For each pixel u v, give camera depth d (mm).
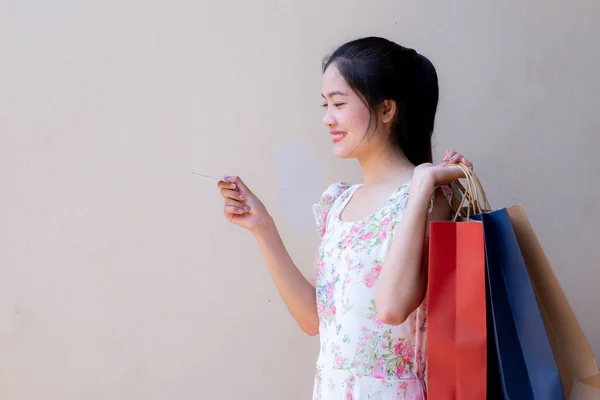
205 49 2570
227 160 2555
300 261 2512
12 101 2633
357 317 1663
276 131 2535
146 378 2578
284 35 2533
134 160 2596
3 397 2617
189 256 2572
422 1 2445
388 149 1795
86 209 2609
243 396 2543
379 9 2471
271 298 2539
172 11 2584
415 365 1655
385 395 1631
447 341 1481
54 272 2615
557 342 1533
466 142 2412
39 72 2627
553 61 2391
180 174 2576
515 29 2406
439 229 1498
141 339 2584
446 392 1476
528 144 2391
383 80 1744
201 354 2562
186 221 2572
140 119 2594
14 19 2633
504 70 2404
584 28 2383
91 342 2600
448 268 1494
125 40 2602
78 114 2615
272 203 2529
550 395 1438
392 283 1541
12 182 2631
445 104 2420
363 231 1704
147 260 2588
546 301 1530
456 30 2426
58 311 2611
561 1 2391
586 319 2352
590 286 2355
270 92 2539
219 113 2561
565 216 2375
